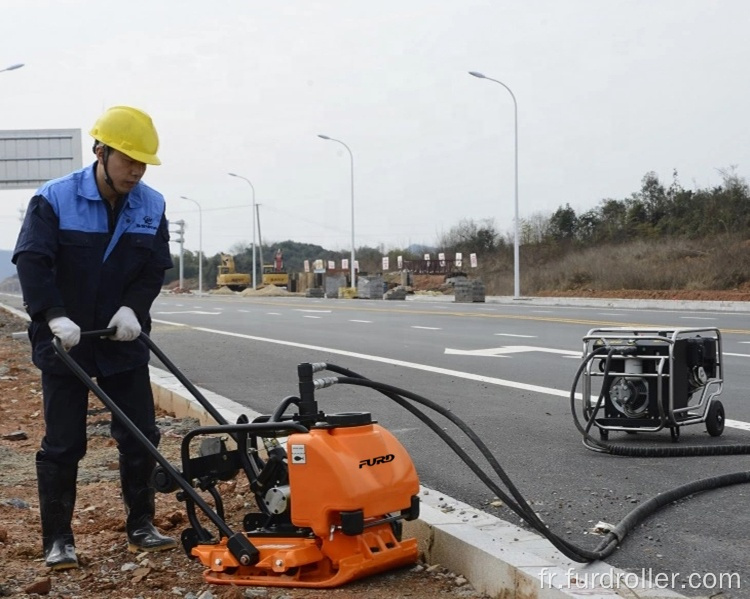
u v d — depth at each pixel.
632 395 7.48
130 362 4.90
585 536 5.16
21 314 31.20
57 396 4.82
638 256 48.72
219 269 84.38
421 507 5.14
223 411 8.81
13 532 5.51
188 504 4.67
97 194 4.70
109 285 4.80
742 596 4.18
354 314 29.12
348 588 4.27
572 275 49.06
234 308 36.34
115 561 4.93
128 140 4.60
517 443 7.84
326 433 4.18
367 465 4.20
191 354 15.94
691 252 46.16
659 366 7.42
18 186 36.75
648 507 5.50
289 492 4.32
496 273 62.19
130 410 5.00
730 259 40.75
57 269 4.74
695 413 7.87
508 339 17.94
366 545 4.28
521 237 67.25
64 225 4.68
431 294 58.72
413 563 4.66
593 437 8.00
